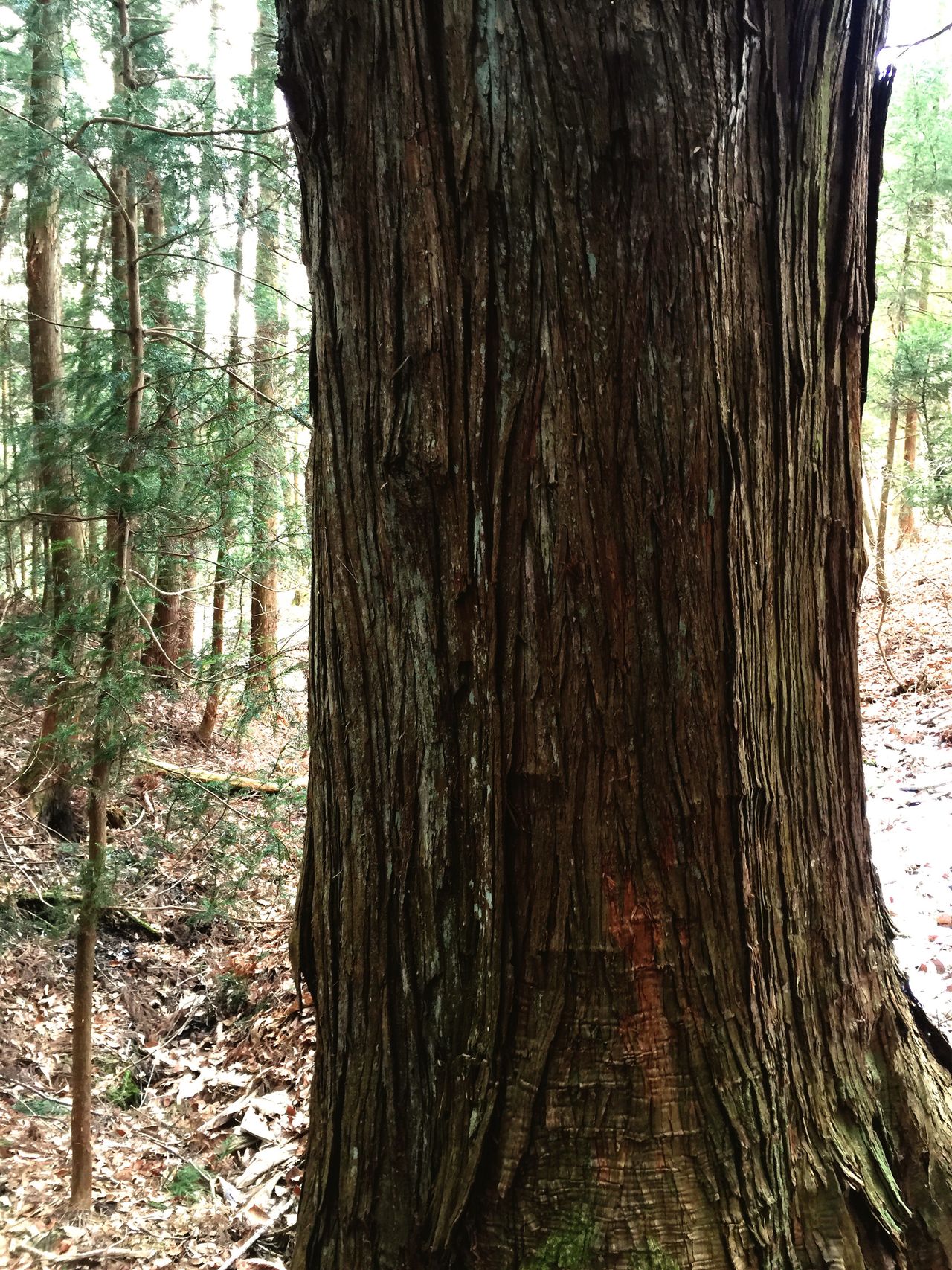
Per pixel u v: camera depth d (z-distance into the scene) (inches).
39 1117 165.6
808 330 68.3
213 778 216.1
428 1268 61.9
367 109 59.7
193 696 241.0
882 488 404.5
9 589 174.7
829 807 71.9
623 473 58.7
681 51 56.2
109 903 136.5
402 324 60.4
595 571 58.9
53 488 136.1
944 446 335.9
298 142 66.4
